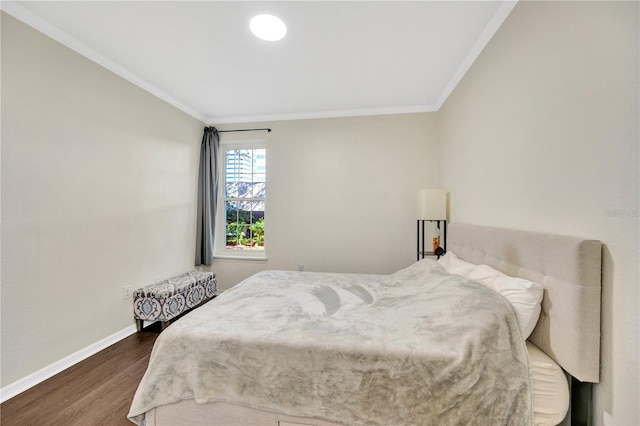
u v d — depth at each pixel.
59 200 1.98
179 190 3.26
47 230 1.91
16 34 1.72
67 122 2.03
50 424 1.48
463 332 1.16
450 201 2.80
